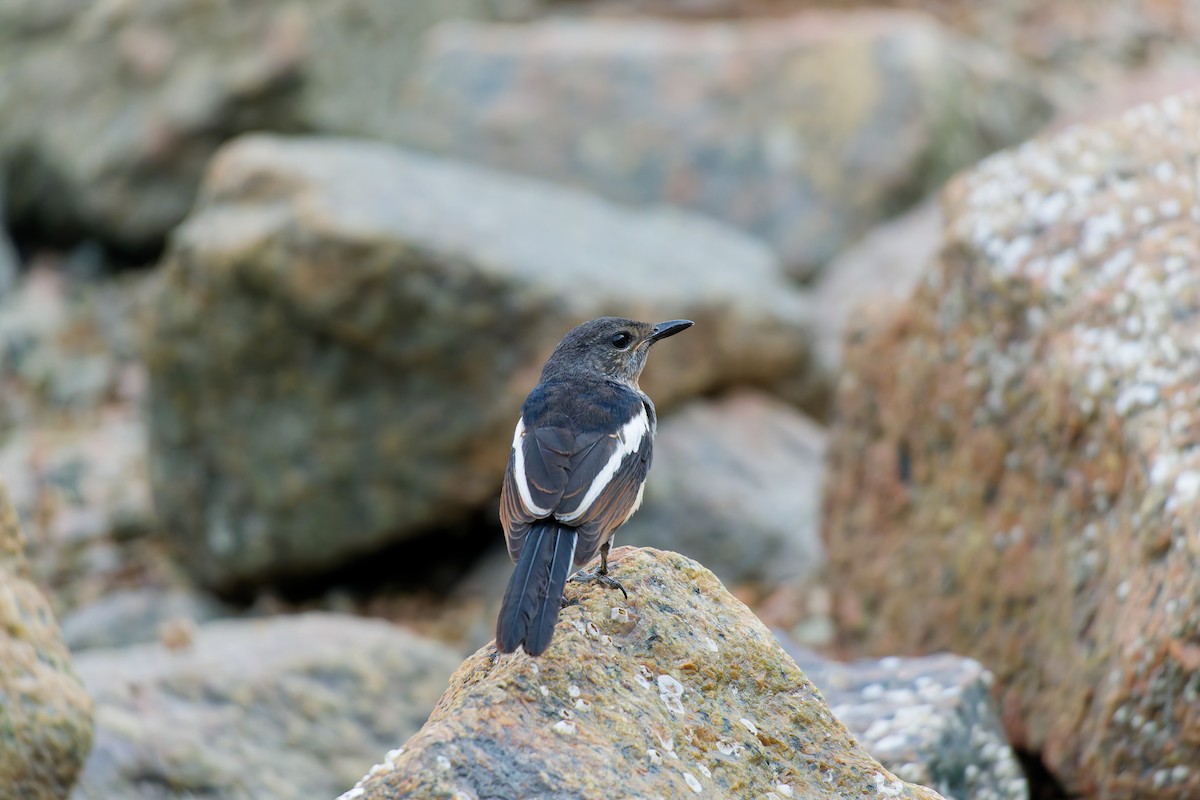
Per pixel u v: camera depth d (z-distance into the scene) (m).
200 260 15.52
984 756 8.95
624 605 7.11
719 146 21.69
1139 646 8.57
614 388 8.13
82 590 16.66
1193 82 13.12
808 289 20.88
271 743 10.45
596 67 22.38
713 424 16.69
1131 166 10.70
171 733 10.12
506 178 19.80
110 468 18.41
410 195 16.14
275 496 15.72
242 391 15.68
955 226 10.98
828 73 21.83
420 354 15.06
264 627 12.15
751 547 15.54
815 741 6.85
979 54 24.05
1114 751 8.73
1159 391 9.29
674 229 18.45
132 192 22.47
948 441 10.95
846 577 11.89
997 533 10.41
